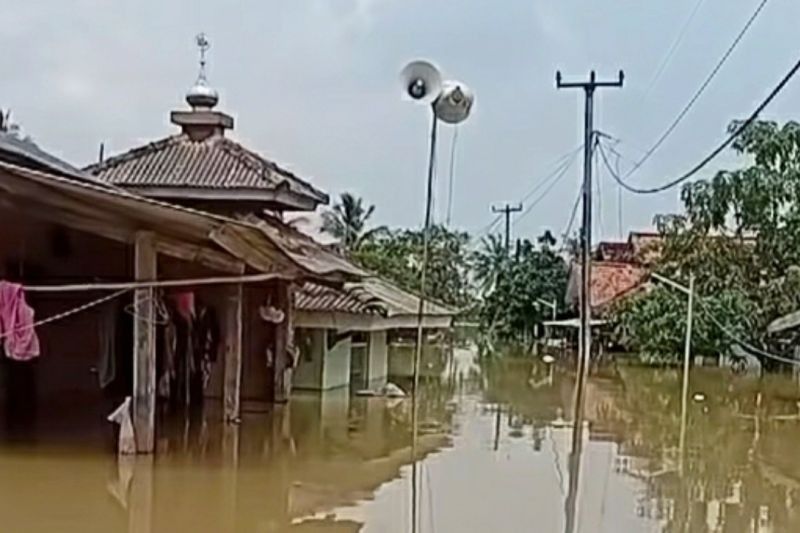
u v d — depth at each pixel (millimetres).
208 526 9797
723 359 32031
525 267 52875
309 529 9727
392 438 16266
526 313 52125
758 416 20672
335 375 23500
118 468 12508
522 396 24375
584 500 11500
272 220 22297
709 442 16844
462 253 52312
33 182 10719
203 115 22812
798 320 24422
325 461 13750
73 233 16312
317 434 16438
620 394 25031
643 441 16797
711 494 12156
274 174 22000
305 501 11039
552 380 29500
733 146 30500
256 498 11117
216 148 22562
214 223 12539
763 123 29922
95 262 18109
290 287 20719
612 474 13414
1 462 12656
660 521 10508
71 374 19672
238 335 17000
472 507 10883
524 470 13523
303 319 22266
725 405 22672
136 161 22219
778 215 30203
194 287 16688
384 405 21281
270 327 20781
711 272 30984
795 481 13203
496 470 13453
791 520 10766
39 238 16672
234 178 21516
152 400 13383
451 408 21344
